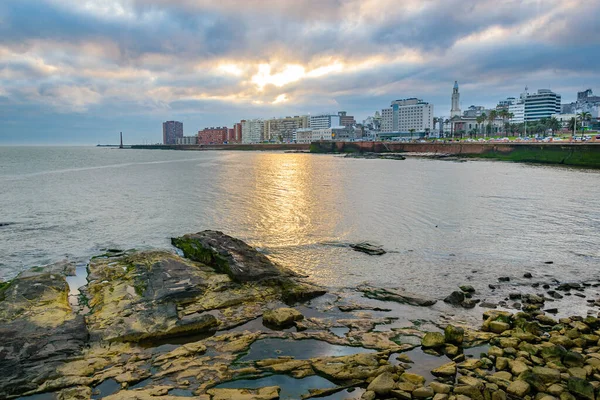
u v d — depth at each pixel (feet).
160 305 61.82
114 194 193.16
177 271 75.61
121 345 51.29
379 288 71.36
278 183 235.61
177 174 303.89
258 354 49.06
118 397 39.34
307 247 98.73
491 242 103.24
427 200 168.14
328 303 65.57
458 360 46.78
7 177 287.28
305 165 401.08
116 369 45.70
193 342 52.39
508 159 438.81
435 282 75.46
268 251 95.45
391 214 138.41
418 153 567.18
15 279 72.02
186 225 123.75
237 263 77.10
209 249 84.74
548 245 100.32
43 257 92.68
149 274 73.97
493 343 50.60
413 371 44.70
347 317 60.13
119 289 67.82
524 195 180.34
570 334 51.65
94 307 62.39
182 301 64.28
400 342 51.49
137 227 121.80
